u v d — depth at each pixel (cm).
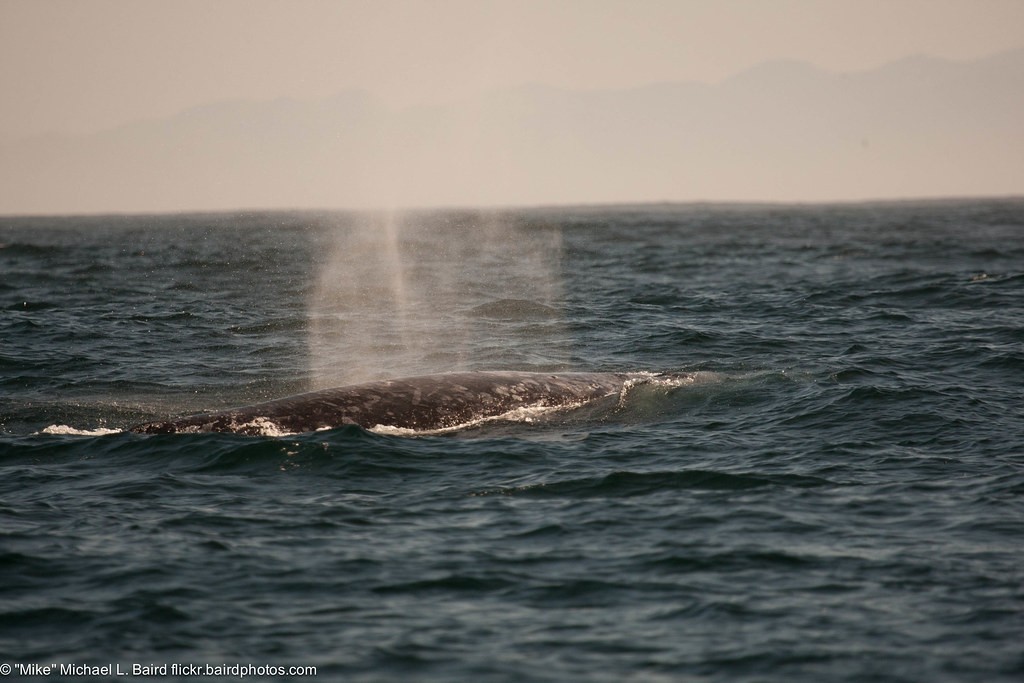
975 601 3625
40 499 4916
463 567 4003
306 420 6119
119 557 4081
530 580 3881
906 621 3488
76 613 3578
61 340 10369
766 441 6031
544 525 4497
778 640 3366
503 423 6425
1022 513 4569
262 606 3650
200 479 5219
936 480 5153
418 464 5497
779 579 3859
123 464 5509
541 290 15312
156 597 3697
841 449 5806
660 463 5556
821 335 10200
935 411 6556
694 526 4462
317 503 4828
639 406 6856
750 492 4969
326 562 4050
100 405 7275
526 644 3366
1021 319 11006
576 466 5484
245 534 4378
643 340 10131
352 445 5688
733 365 8669
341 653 3300
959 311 11881
